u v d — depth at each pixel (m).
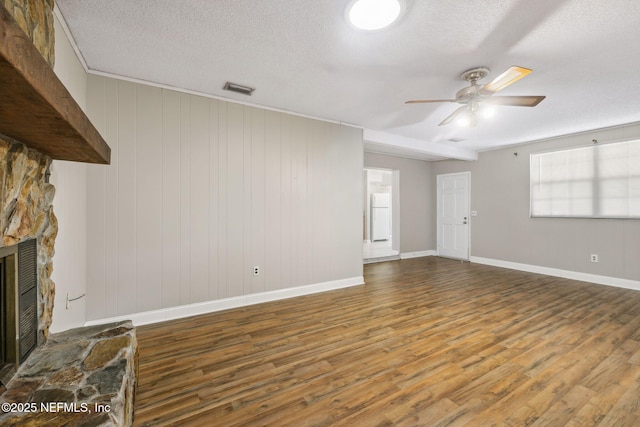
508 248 5.49
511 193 5.44
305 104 3.40
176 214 2.96
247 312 3.15
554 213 4.82
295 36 2.05
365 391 1.80
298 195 3.77
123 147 2.71
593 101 3.18
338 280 4.13
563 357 2.20
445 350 2.31
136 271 2.78
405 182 6.55
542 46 2.12
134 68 2.55
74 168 2.30
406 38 2.05
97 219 2.61
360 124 4.21
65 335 1.76
